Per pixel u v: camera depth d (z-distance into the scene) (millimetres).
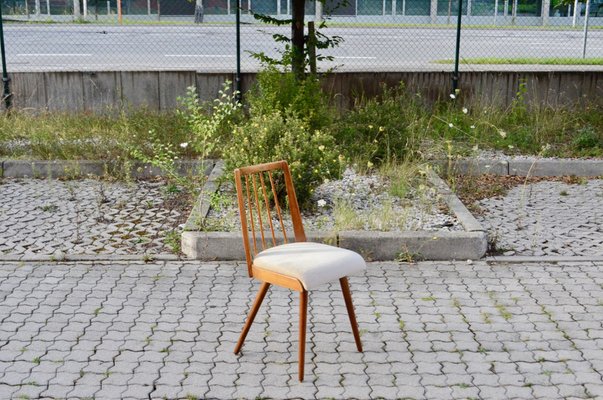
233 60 16484
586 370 4148
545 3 25703
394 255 5941
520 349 4395
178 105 10656
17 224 6668
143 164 8430
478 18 25094
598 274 5629
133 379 4000
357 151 8477
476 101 10719
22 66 15258
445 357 4285
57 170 8398
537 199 7668
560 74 10852
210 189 7496
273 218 6598
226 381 3988
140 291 5234
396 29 23844
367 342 4469
